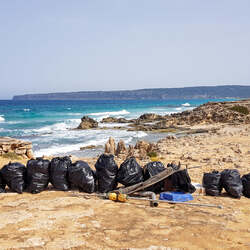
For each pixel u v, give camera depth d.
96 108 106.19
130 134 34.03
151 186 7.95
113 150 18.22
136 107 116.25
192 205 6.96
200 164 13.14
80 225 5.39
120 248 4.48
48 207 6.44
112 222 5.61
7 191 8.27
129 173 7.91
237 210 6.70
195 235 5.07
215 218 6.06
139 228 5.32
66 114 72.56
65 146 25.06
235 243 4.81
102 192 7.91
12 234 4.95
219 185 8.03
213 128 36.06
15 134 34.69
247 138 22.91
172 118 49.78
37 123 49.12
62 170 8.00
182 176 7.71
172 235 5.04
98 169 8.05
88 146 24.12
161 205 6.98
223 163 13.03
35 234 4.95
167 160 14.52
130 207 6.63
